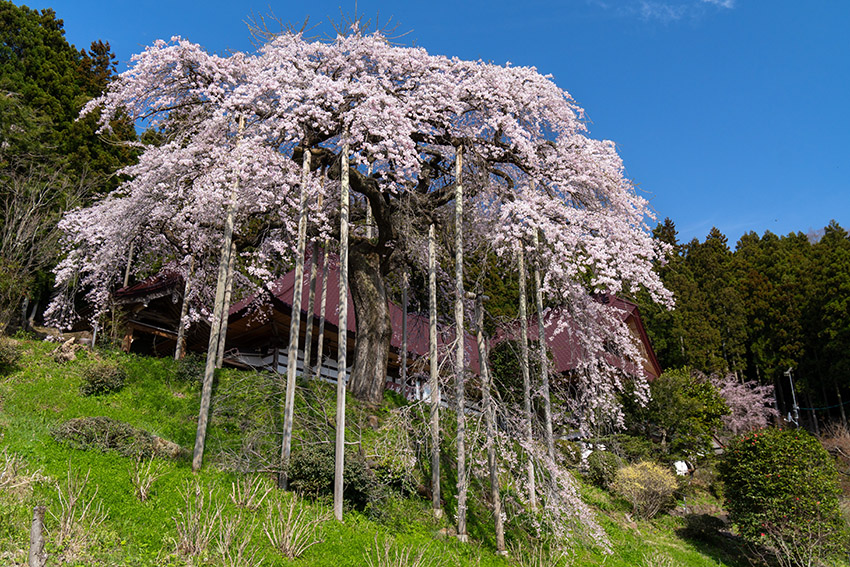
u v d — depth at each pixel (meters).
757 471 15.09
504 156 14.47
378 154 12.23
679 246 44.34
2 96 22.25
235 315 17.38
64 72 28.67
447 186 15.34
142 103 14.21
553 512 10.71
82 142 25.41
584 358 13.98
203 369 13.52
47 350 14.06
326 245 14.91
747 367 35.88
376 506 10.36
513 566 10.15
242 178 12.80
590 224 12.80
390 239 15.13
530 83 14.69
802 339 34.03
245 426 11.79
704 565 13.64
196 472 9.79
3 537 6.68
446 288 17.81
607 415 14.72
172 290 17.17
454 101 13.89
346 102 13.11
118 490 8.35
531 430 11.67
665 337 32.28
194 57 13.58
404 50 13.93
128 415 11.38
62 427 9.66
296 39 13.90
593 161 14.06
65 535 6.82
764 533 14.41
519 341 13.40
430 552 9.43
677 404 19.81
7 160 21.27
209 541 7.62
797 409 33.06
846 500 17.14
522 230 12.34
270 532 8.25
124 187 15.03
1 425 9.63
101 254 15.16
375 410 13.80
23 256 19.00
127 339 16.80
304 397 12.74
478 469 11.46
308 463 10.29
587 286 13.31
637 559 12.84
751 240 45.75
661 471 16.53
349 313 19.44
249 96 12.52
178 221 14.73
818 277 34.22
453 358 13.00
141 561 6.90
